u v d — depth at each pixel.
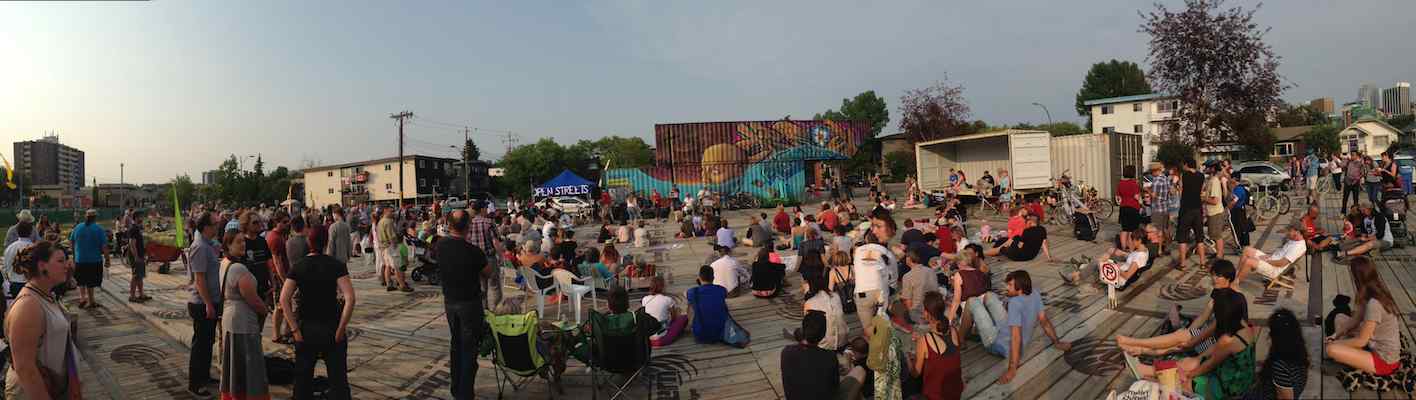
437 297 10.36
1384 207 12.16
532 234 11.89
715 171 30.33
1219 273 5.09
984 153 23.95
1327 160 23.05
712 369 6.38
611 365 5.47
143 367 6.88
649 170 30.45
